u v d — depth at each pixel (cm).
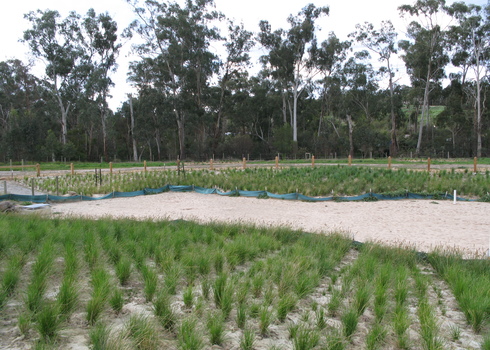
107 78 5381
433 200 1789
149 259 712
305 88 6075
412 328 467
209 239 844
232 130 6806
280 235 954
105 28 5312
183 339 394
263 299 526
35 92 6334
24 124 4888
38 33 5012
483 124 5506
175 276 572
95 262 629
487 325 473
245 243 778
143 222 1032
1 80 5984
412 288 590
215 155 5456
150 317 443
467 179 2152
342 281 606
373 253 778
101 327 391
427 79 5241
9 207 1538
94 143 5772
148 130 5497
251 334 402
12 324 423
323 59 5472
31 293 454
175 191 2170
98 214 1471
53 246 674
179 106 4931
